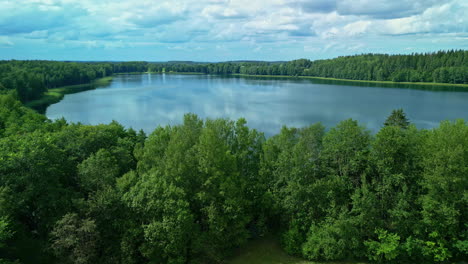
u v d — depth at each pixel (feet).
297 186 137.59
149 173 137.80
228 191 131.75
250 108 508.12
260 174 150.00
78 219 111.96
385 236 128.36
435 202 126.00
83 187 133.80
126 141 188.65
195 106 526.98
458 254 129.18
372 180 139.74
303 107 515.09
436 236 126.72
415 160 141.08
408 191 137.80
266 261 131.95
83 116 443.73
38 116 259.80
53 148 133.18
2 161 117.29
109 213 118.32
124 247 114.73
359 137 148.66
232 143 158.30
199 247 123.03
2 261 97.86
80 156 155.33
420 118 422.00
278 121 411.13
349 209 143.64
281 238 141.90
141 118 430.61
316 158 157.58
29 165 118.83
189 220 119.44
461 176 127.95
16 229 114.32
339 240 129.90
